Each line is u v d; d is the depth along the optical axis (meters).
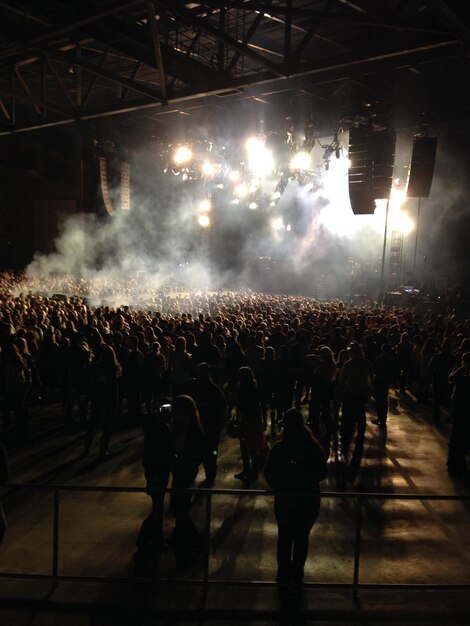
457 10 9.55
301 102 21.97
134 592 5.07
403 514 7.12
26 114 40.69
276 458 5.11
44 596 4.97
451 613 4.95
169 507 7.11
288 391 11.47
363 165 18.12
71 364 10.51
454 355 11.76
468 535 6.59
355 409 9.09
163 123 25.66
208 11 14.59
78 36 14.47
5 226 47.53
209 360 11.01
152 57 15.23
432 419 12.45
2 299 21.45
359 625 4.70
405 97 20.69
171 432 5.66
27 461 8.71
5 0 12.77
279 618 4.75
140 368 11.13
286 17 12.67
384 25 10.71
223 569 5.55
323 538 6.36
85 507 7.02
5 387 9.63
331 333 15.87
